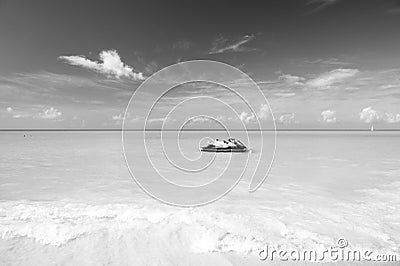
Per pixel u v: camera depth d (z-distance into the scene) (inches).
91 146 712.4
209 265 137.9
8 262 137.1
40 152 564.7
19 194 243.6
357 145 806.5
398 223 185.8
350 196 246.7
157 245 156.2
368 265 139.6
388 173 349.4
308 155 534.6
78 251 148.6
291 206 219.1
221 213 202.7
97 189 263.4
